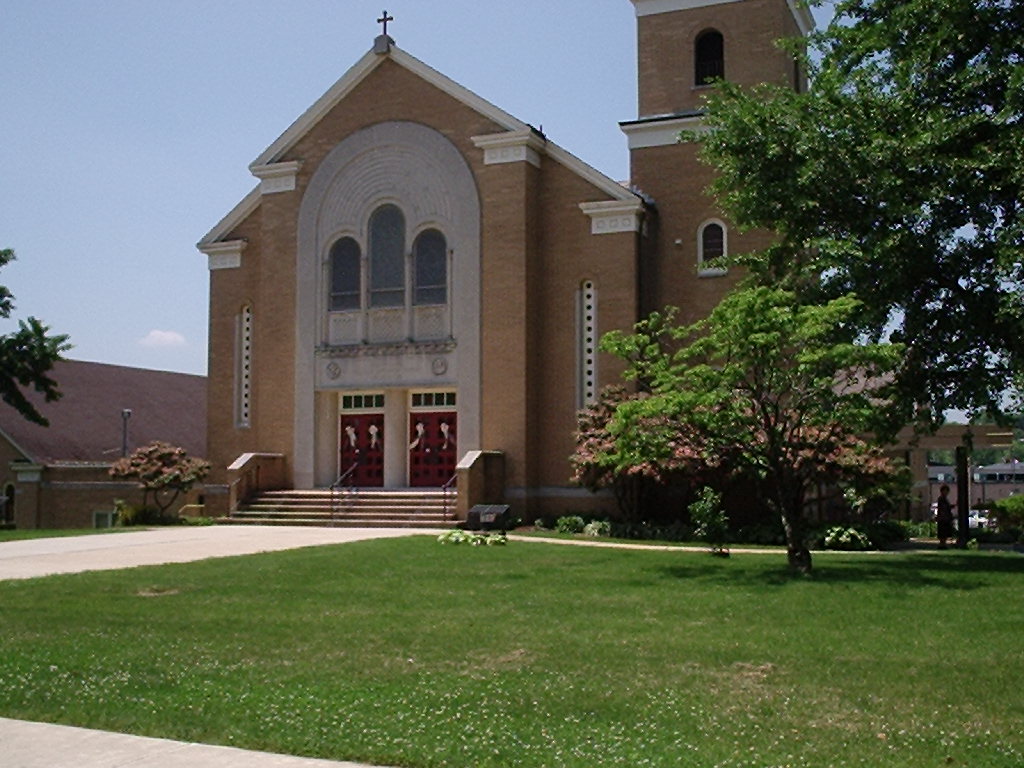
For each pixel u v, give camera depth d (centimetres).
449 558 1988
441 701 895
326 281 3328
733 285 2981
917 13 2022
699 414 1816
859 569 1844
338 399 3338
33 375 3856
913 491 3762
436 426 3219
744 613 1343
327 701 897
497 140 3097
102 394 5003
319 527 2966
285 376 3350
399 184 3247
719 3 3173
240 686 953
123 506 3366
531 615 1337
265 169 3406
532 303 3084
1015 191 1898
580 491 3022
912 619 1293
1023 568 1867
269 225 3409
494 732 803
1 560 2038
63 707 892
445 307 3164
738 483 2800
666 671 1005
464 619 1306
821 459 2220
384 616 1331
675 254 3092
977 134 1967
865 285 2008
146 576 1733
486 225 3114
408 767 741
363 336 3262
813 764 725
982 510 4150
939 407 2075
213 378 3503
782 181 2041
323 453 3316
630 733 800
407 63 3244
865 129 2000
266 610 1385
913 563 1972
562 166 3111
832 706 877
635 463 2125
